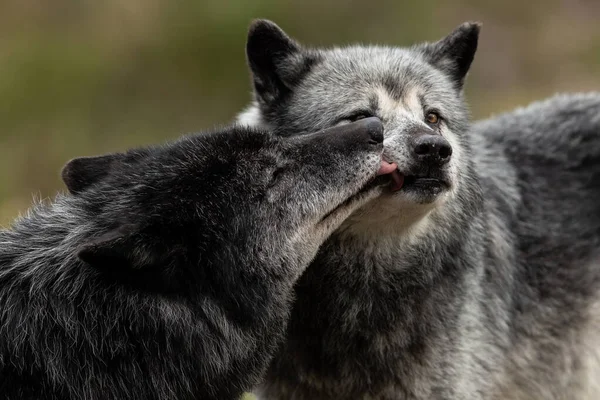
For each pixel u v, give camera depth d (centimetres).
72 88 2392
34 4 2550
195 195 820
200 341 816
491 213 1084
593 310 1129
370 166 876
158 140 2334
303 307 989
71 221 848
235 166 842
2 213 1922
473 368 1005
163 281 801
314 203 862
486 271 1055
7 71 2409
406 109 980
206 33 2416
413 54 1065
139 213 805
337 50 1068
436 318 988
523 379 1098
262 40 1043
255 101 1082
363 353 991
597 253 1148
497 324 1050
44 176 2273
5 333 803
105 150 2331
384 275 979
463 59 1100
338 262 974
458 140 1025
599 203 1176
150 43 2438
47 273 820
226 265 822
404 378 992
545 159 1188
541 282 1114
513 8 2844
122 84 2409
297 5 2475
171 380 813
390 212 921
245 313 836
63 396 799
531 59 2731
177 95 2403
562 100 1277
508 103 2480
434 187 909
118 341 798
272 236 844
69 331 798
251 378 877
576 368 1130
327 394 1019
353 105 980
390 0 2547
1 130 2331
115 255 754
